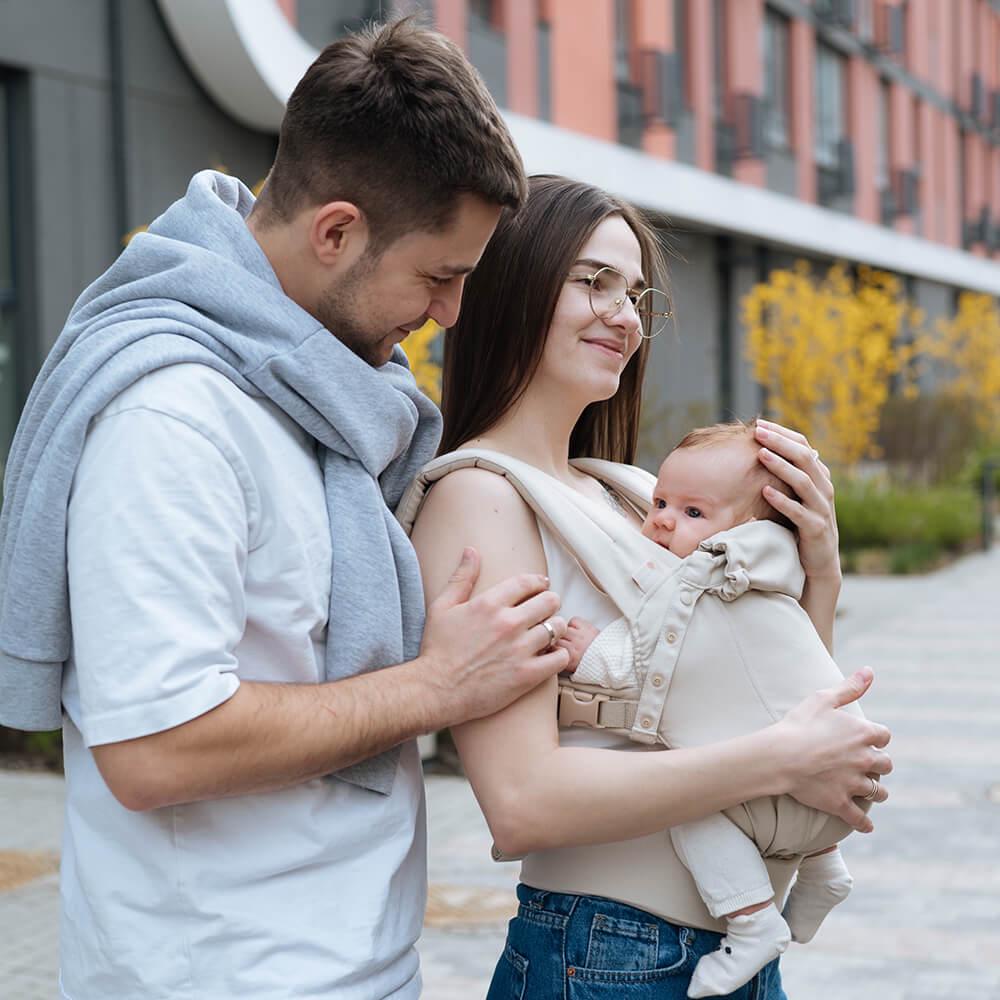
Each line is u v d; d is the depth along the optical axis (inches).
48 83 384.5
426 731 71.7
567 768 73.7
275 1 418.9
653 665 76.5
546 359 83.8
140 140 411.2
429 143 68.1
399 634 73.0
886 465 826.2
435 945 181.8
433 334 281.0
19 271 384.5
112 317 69.9
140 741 63.7
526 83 575.8
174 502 65.2
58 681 70.2
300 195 71.1
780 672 77.7
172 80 421.1
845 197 986.7
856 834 233.0
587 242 83.4
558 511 78.4
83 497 65.7
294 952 69.4
